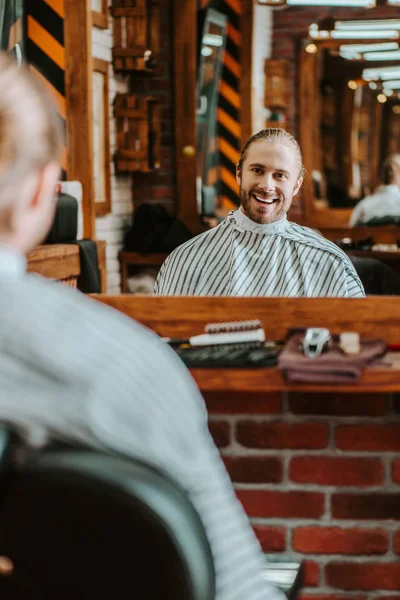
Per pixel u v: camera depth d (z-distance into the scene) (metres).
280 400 2.22
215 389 2.05
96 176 5.58
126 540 0.87
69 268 3.98
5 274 0.95
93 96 5.51
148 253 5.94
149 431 0.91
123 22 5.84
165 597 0.88
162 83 6.34
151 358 0.95
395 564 2.23
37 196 0.97
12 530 0.89
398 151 10.00
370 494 2.22
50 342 0.90
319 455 2.22
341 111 9.29
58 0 4.94
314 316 2.24
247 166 2.54
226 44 8.05
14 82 0.94
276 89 8.64
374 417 2.20
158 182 6.42
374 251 6.10
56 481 0.87
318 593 2.26
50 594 0.90
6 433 0.90
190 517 0.89
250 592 0.96
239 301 2.25
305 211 9.00
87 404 0.89
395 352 2.18
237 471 2.25
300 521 2.24
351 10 8.73
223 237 2.60
